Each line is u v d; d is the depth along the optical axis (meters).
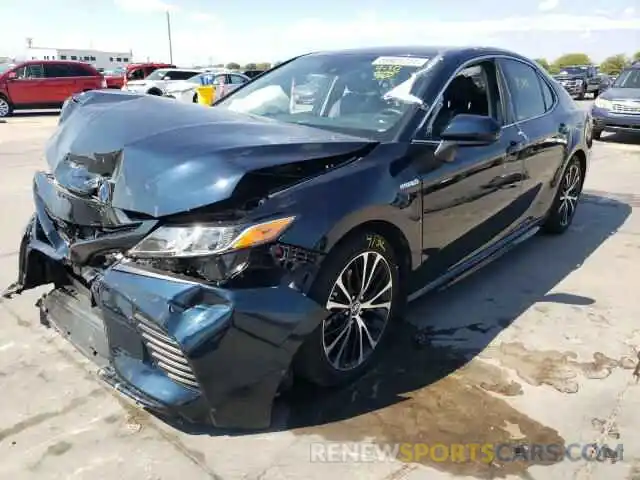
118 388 2.27
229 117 2.81
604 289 3.90
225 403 2.17
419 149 2.89
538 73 4.41
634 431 2.41
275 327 2.18
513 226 4.02
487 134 2.82
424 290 3.16
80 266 2.46
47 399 2.58
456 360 2.96
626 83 11.85
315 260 2.30
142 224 2.22
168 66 24.69
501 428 2.43
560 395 2.66
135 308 2.15
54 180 2.74
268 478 2.14
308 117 3.28
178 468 2.18
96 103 2.98
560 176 4.61
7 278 3.96
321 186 2.37
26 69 18.58
